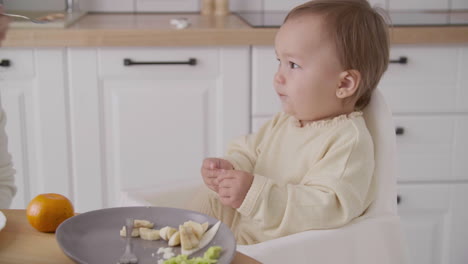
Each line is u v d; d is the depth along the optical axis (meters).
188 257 0.72
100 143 1.95
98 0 2.42
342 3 1.17
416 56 1.93
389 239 1.04
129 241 0.72
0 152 1.27
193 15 2.39
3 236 0.77
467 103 1.97
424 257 2.06
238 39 1.87
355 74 1.15
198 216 0.80
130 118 1.94
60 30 1.83
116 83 1.92
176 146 1.97
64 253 0.70
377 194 1.10
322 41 1.14
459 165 2.01
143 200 1.08
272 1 2.45
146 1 2.44
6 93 1.89
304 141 1.20
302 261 0.95
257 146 1.32
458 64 1.95
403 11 2.45
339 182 1.04
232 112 1.95
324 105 1.18
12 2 2.22
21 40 1.83
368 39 1.15
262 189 1.05
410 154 2.00
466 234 2.05
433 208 2.03
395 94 1.95
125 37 1.85
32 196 1.98
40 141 1.93
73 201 1.99
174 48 1.89
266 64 1.92
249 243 1.20
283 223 1.03
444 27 1.89
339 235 0.99
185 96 1.94
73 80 1.90
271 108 1.95
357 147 1.08
